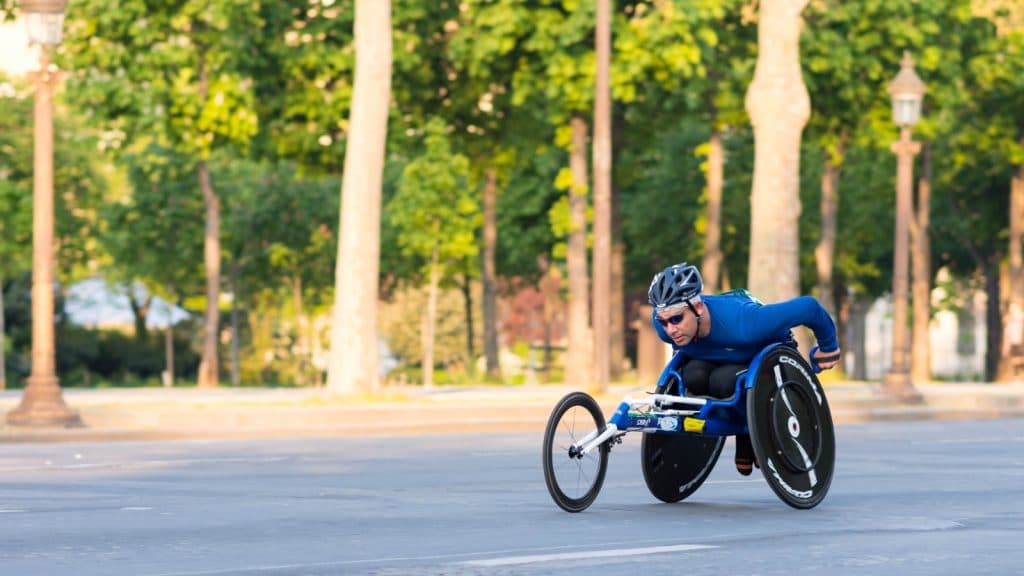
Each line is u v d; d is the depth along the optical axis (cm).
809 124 7406
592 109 6650
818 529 1891
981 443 3862
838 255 10081
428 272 7762
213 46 6631
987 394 6153
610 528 1909
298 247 10062
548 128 7369
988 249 10206
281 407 4759
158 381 11569
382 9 5231
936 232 10344
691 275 2080
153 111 6619
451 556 1630
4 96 9462
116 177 11012
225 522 1995
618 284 7888
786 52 5966
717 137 7731
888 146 7312
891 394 5734
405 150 7450
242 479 2759
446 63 6956
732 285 10125
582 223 7000
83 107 6712
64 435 4197
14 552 1688
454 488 2531
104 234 9531
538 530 1889
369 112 5231
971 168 9581
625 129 7862
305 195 10038
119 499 2350
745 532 1861
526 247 8856
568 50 6425
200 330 12206
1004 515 2067
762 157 5978
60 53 6612
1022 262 8919
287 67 6581
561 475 2092
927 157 8856
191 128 6625
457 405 4912
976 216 9862
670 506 2181
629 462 3106
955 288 12506
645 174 10162
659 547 1692
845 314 11281
